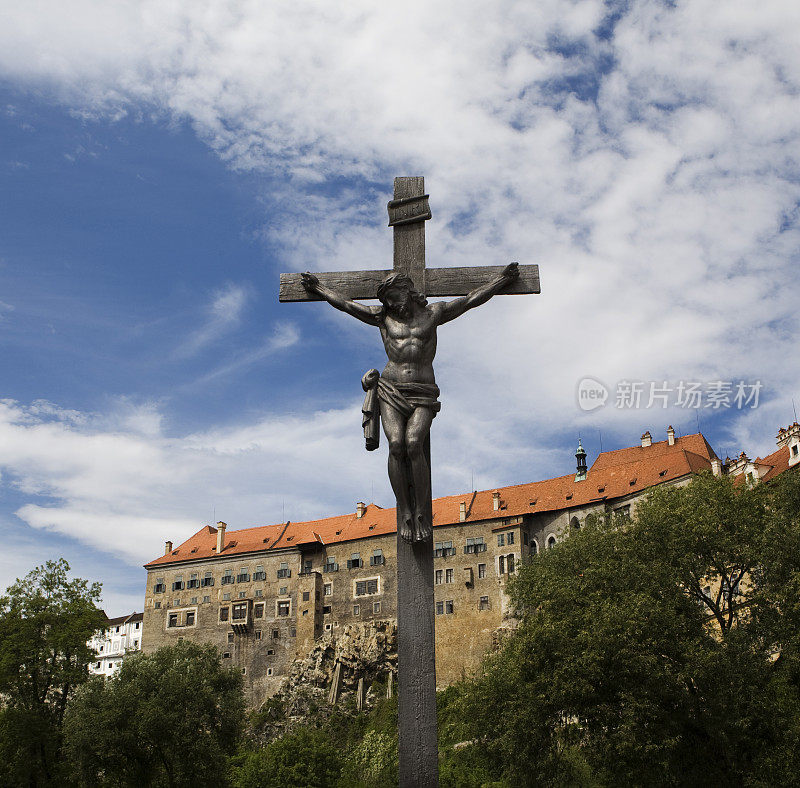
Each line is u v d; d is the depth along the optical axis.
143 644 131.50
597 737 34.19
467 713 42.06
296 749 61.66
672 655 33.09
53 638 55.66
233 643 126.44
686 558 36.44
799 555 33.91
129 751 51.72
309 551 128.00
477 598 111.88
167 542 139.38
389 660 112.75
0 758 52.22
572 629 36.16
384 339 9.38
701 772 32.12
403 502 8.73
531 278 9.79
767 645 33.81
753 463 78.38
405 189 10.09
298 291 9.91
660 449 115.31
